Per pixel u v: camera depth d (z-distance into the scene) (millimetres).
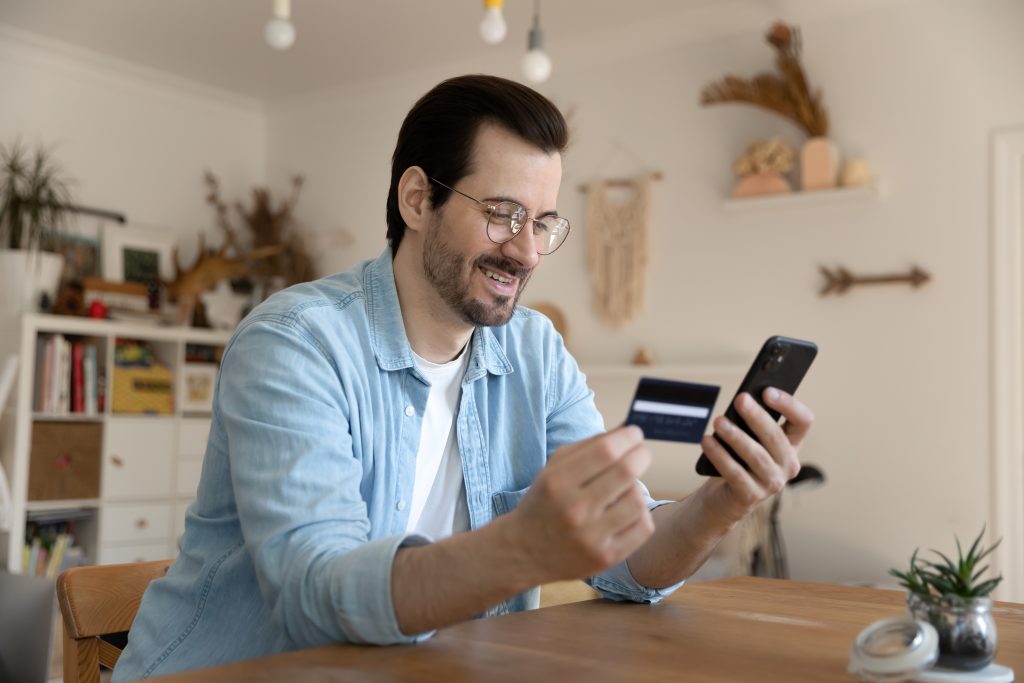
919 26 3533
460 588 848
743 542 3375
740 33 3889
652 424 988
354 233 5020
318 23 4145
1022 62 3350
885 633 801
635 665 831
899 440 3504
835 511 3615
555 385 1448
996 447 3312
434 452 1280
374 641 881
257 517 976
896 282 3523
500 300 1219
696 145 3994
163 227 4859
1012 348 3320
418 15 4039
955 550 3371
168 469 4363
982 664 812
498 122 1188
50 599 2666
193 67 4719
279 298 1161
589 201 4199
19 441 3775
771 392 1033
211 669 797
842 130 3664
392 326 1225
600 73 4242
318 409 1039
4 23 4176
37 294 4078
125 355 4328
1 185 4254
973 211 3404
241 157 5266
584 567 819
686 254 3992
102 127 4637
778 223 3787
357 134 5031
